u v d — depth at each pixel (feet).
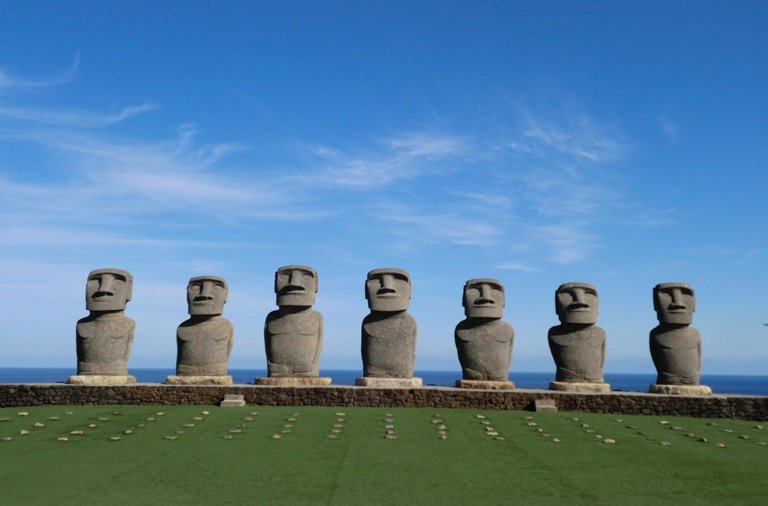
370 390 98.37
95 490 60.75
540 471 67.56
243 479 63.87
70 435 78.38
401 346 107.96
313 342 108.47
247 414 89.61
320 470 66.59
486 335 109.70
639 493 62.13
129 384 101.24
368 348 108.37
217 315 110.22
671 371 109.70
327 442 76.07
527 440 78.69
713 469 69.36
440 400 97.96
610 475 66.80
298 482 63.21
